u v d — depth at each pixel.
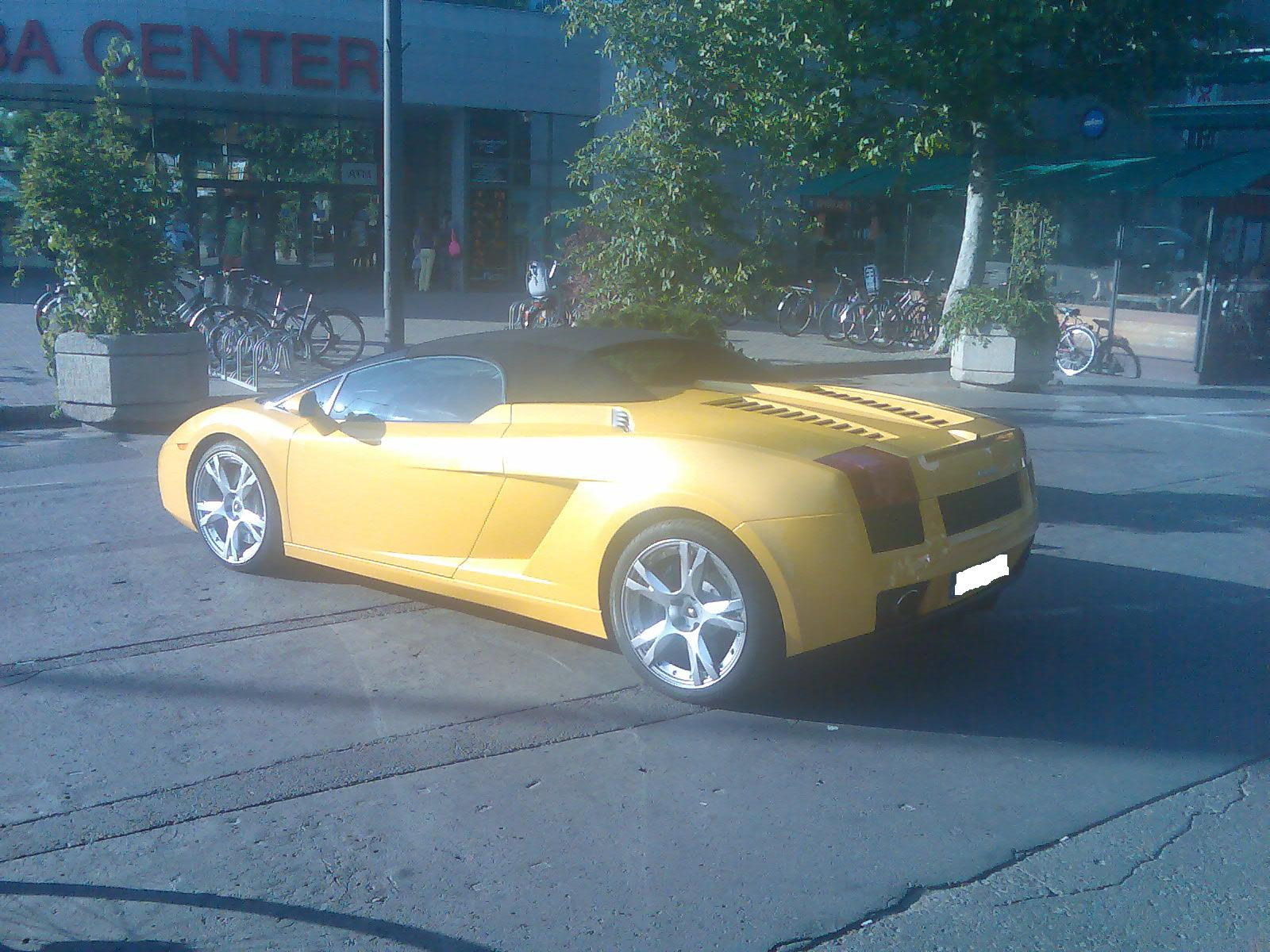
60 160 10.91
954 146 16.20
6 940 3.26
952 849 3.80
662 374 5.80
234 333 14.59
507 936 3.31
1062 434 11.94
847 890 3.56
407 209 29.69
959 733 4.68
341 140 28.78
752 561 4.62
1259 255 16.56
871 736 4.64
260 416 6.51
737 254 9.21
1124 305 17.45
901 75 15.40
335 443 6.04
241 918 3.38
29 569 6.75
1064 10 15.16
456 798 4.10
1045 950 3.27
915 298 19.58
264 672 5.23
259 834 3.85
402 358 6.11
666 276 8.91
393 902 3.47
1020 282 15.57
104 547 7.24
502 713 4.82
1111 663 5.45
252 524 6.53
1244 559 7.26
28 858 3.69
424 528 5.71
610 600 5.07
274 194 28.41
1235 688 5.18
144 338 11.27
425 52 26.36
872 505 4.62
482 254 28.67
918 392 15.07
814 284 23.33
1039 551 7.42
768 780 4.26
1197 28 16.08
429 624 5.89
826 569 4.53
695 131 9.26
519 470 5.31
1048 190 17.86
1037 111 22.59
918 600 4.79
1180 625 5.99
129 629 5.77
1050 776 4.32
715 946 3.28
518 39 27.28
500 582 5.42
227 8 24.59
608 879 3.60
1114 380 16.66
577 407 5.41
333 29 25.44
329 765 4.34
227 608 6.09
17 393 12.62
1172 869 3.70
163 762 4.36
